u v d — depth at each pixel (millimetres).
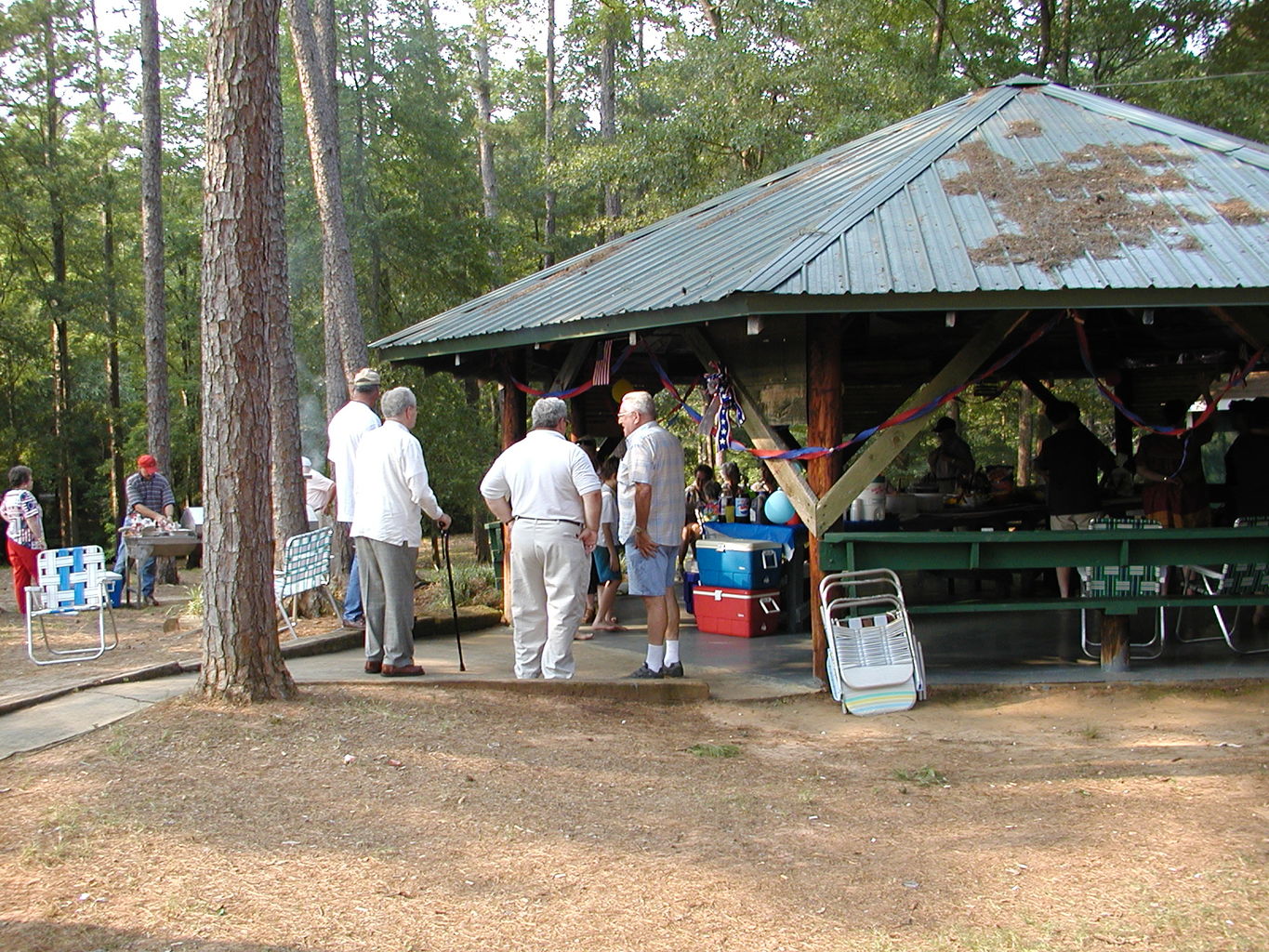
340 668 6977
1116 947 3307
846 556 6738
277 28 5570
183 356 32406
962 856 4055
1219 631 8492
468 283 24734
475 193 27281
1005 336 6719
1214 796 4684
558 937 3383
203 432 5660
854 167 8414
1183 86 19453
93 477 32531
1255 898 3611
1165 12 20625
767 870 3912
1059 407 8375
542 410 6625
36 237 29578
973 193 7281
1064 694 6730
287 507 9469
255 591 5699
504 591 9406
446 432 22969
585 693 6453
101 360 34281
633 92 29969
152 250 19812
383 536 6469
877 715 6406
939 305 6000
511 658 7672
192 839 4008
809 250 6480
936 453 11500
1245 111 19281
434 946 3307
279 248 9383
